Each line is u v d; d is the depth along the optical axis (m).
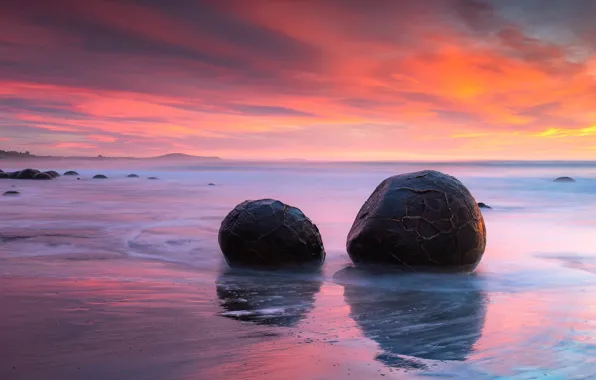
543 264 7.73
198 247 9.33
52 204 18.25
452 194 6.99
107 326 4.18
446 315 4.79
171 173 54.66
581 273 7.11
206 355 3.50
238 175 48.38
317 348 3.70
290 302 5.32
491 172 52.16
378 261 6.95
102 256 8.34
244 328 4.24
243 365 3.30
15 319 4.33
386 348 3.71
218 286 6.14
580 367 3.32
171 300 5.23
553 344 3.84
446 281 6.54
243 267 7.32
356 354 3.55
